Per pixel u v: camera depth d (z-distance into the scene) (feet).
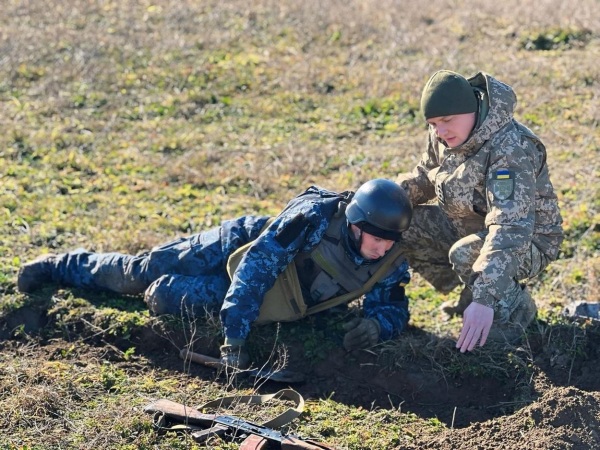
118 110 37.22
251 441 15.35
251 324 19.01
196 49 43.47
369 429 16.62
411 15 47.67
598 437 15.93
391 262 19.04
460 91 17.12
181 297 19.76
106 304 20.86
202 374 18.76
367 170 30.60
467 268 18.19
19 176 30.22
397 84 38.47
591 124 33.73
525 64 39.96
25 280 21.16
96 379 18.08
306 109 37.29
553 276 23.49
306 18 46.70
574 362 18.39
